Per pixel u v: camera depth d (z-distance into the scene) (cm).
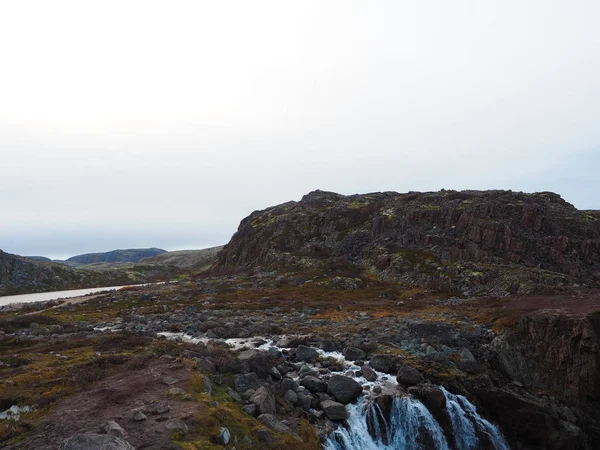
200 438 1435
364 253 8294
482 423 2695
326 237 9569
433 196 9238
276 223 10981
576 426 2873
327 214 10194
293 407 2191
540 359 3319
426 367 2919
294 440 1753
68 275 14638
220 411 1675
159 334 3784
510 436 2795
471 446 2605
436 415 2530
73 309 5819
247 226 12500
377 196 11638
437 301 5334
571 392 3106
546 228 7031
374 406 2388
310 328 4053
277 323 4328
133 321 4572
